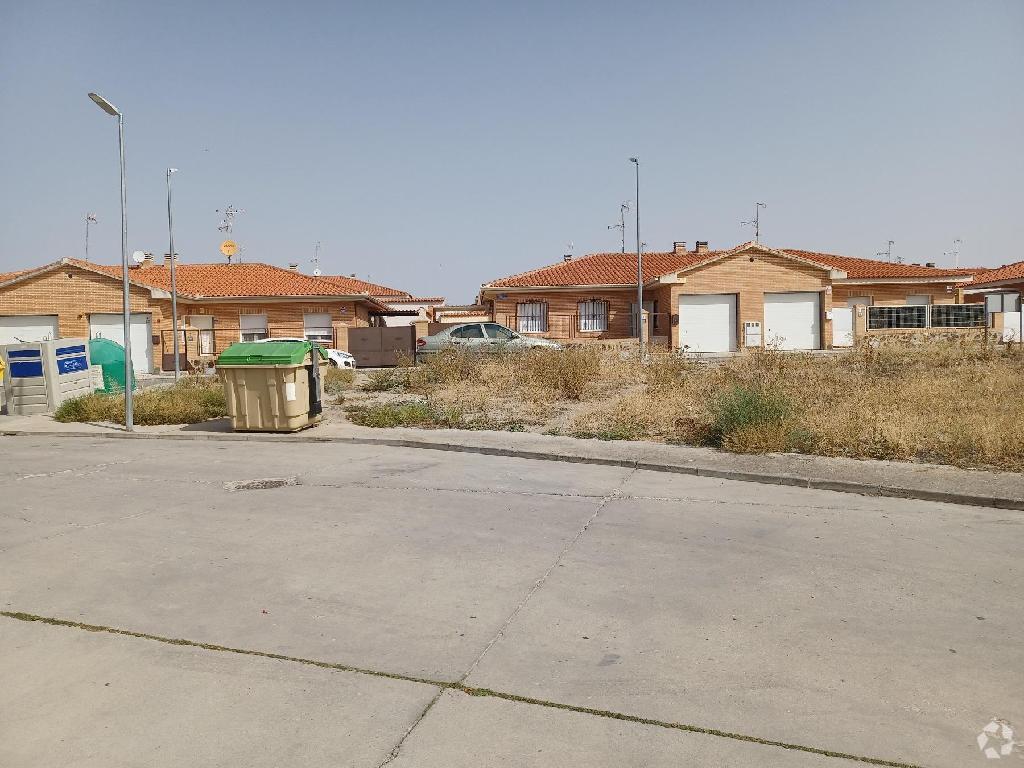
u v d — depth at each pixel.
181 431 12.47
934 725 3.34
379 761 3.06
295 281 33.69
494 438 11.01
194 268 35.59
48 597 4.82
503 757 3.09
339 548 5.87
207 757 3.10
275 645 4.12
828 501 7.47
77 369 16.27
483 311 34.34
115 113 13.02
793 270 30.56
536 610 4.62
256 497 7.66
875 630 4.33
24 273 28.58
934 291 33.28
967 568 5.40
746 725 3.34
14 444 11.84
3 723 3.35
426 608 4.66
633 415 12.40
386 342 29.62
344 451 10.57
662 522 6.66
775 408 10.45
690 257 34.28
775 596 4.86
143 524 6.59
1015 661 3.94
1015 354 20.00
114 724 3.34
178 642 4.16
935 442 9.60
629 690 3.65
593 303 31.72
